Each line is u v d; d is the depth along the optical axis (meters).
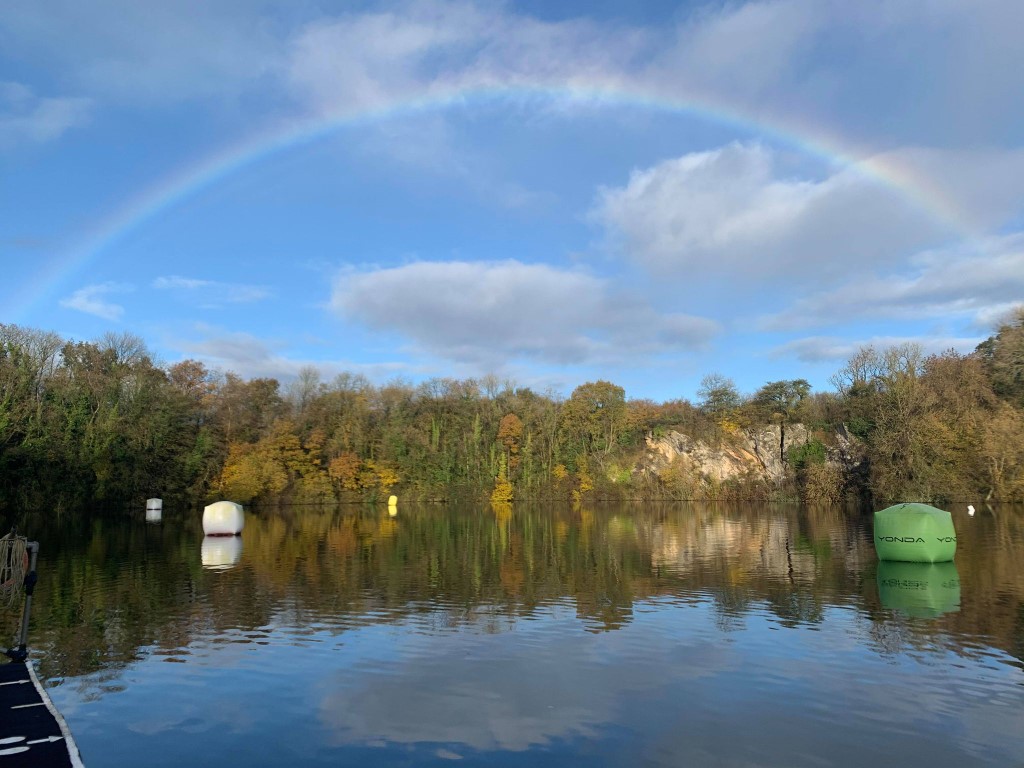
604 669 13.78
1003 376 63.88
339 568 28.16
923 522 26.69
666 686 12.75
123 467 61.31
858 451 73.38
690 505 76.56
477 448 93.19
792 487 78.25
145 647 15.65
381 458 91.56
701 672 13.53
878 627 16.78
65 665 14.27
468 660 14.48
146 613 19.25
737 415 91.19
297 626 17.62
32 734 9.57
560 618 18.39
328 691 12.62
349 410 93.50
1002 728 10.66
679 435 92.06
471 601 20.84
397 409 96.50
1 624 18.03
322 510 76.75
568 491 89.44
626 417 93.38
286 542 39.09
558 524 52.69
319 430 89.38
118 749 10.16
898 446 62.78
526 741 10.38
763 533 41.62
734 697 12.12
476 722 11.12
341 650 15.32
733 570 26.47
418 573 26.72
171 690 12.71
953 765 9.49
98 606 20.27
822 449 80.00
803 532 41.72
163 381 73.25
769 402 90.56
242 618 18.58
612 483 87.69
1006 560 27.30
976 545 32.28
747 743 10.23
